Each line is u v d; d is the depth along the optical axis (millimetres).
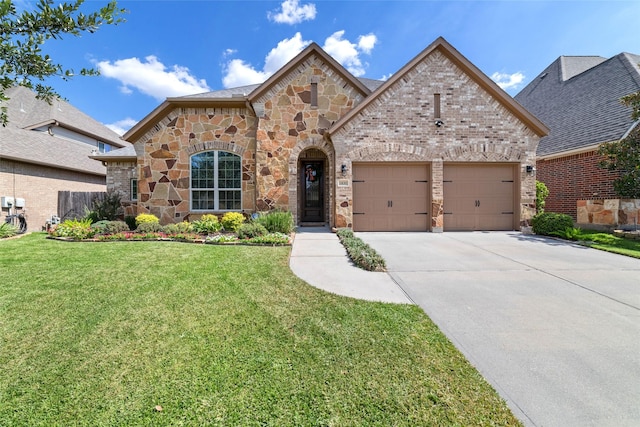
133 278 5570
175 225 10766
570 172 13375
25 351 3174
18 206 14641
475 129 11297
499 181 11633
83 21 2617
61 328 3674
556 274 6035
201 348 3242
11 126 17531
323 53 11805
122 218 13766
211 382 2691
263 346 3289
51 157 16953
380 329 3707
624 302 4582
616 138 11000
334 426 2230
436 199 11289
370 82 16016
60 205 15820
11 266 6344
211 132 12516
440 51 11234
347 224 11188
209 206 12617
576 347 3312
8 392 2561
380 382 2717
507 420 2297
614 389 2635
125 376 2771
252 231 9523
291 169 11961
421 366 2961
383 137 11203
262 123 11922
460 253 7875
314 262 6918
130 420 2271
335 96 12023
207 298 4641
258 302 4504
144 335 3514
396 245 8883
